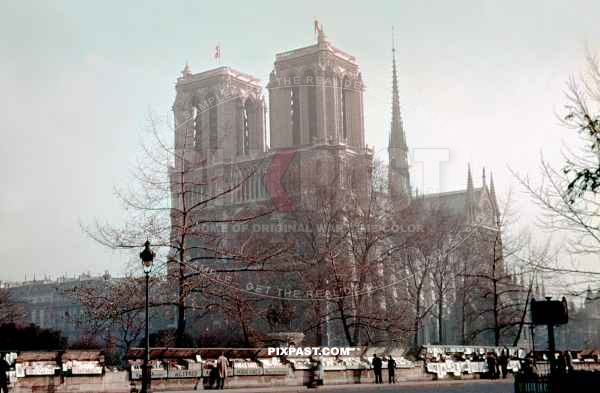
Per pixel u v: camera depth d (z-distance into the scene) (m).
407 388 41.47
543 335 116.44
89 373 33.94
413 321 69.12
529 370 22.86
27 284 142.62
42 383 32.41
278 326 59.00
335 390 38.88
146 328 32.38
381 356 49.88
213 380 38.56
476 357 58.28
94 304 47.28
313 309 59.59
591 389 20.95
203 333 58.66
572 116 21.11
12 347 60.53
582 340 124.75
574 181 20.52
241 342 55.81
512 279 76.19
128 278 47.22
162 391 36.06
